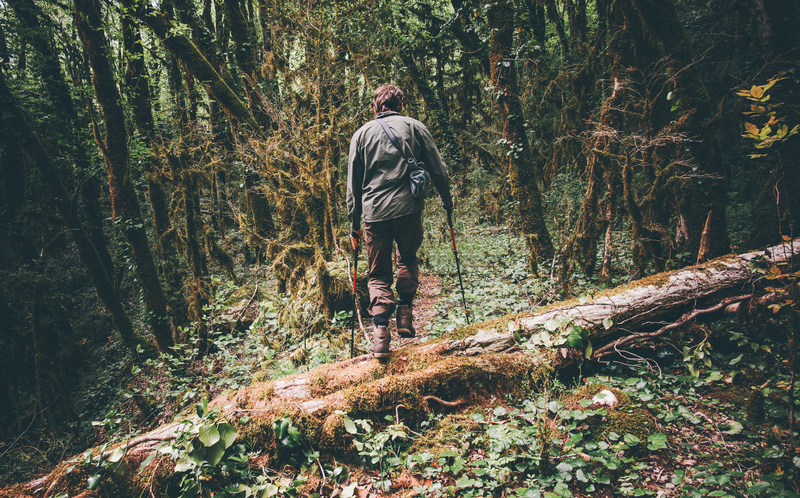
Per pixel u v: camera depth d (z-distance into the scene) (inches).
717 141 157.1
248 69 275.4
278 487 89.0
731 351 128.3
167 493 93.4
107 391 269.0
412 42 353.7
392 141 107.3
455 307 198.7
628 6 181.2
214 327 244.7
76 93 346.6
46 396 253.4
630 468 88.0
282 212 226.4
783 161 142.7
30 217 282.7
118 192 232.1
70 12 339.3
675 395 112.5
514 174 225.1
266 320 185.8
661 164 174.4
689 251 163.5
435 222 345.4
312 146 212.2
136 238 235.1
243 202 321.7
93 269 245.4
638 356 125.4
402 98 117.0
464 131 484.1
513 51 216.1
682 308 128.7
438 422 105.7
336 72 229.1
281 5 238.1
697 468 87.0
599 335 123.6
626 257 220.1
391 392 107.0
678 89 162.1
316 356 152.4
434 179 113.8
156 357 251.1
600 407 102.5
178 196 280.5
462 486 84.4
